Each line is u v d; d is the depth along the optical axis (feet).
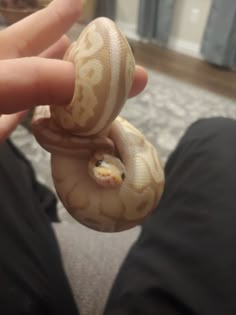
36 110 0.39
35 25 0.32
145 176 0.40
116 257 0.66
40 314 0.43
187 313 0.39
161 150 1.40
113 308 0.44
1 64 0.25
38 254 0.50
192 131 0.80
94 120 0.32
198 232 0.48
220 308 0.39
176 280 0.43
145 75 0.39
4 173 0.55
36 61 0.26
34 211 0.59
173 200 0.60
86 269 0.63
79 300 0.58
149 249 0.51
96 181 0.36
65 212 1.06
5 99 0.26
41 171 1.23
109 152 0.38
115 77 0.30
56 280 0.51
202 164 0.63
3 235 0.45
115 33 0.31
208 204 0.53
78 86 0.30
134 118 1.58
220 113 1.68
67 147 0.36
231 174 0.57
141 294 0.43
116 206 0.39
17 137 1.37
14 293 0.40
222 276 0.42
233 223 0.48
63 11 0.33
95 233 0.73
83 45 0.31
